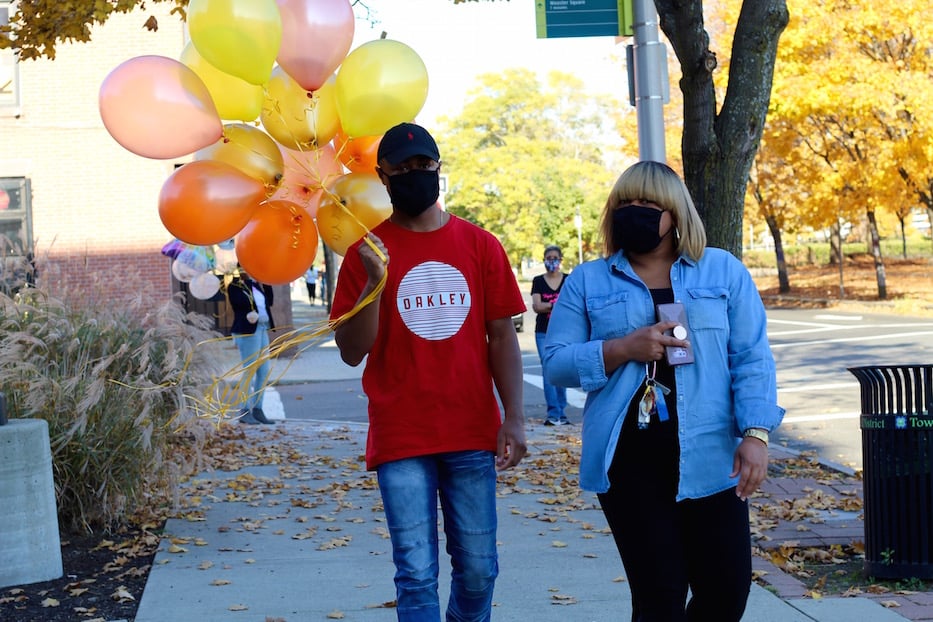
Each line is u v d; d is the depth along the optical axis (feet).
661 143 27.27
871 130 88.69
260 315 39.99
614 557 20.15
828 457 32.14
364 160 15.62
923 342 62.08
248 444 36.17
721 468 11.23
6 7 57.00
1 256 23.44
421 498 12.14
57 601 17.67
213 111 14.53
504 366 12.77
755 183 119.03
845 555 20.83
